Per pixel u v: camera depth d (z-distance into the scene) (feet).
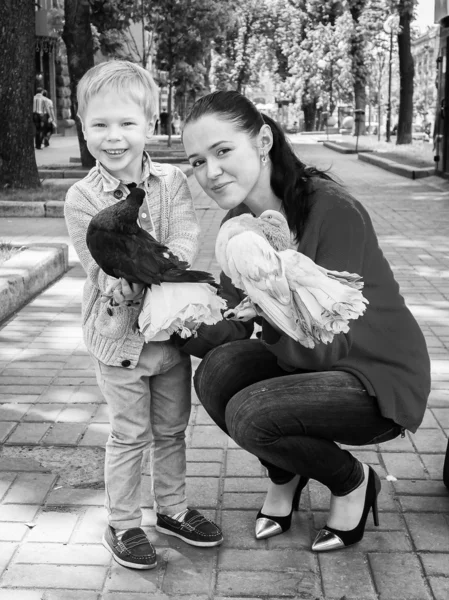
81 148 57.47
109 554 9.46
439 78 55.77
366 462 11.91
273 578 8.98
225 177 8.54
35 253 24.02
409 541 9.73
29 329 19.02
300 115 197.26
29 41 41.11
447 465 10.78
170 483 9.65
